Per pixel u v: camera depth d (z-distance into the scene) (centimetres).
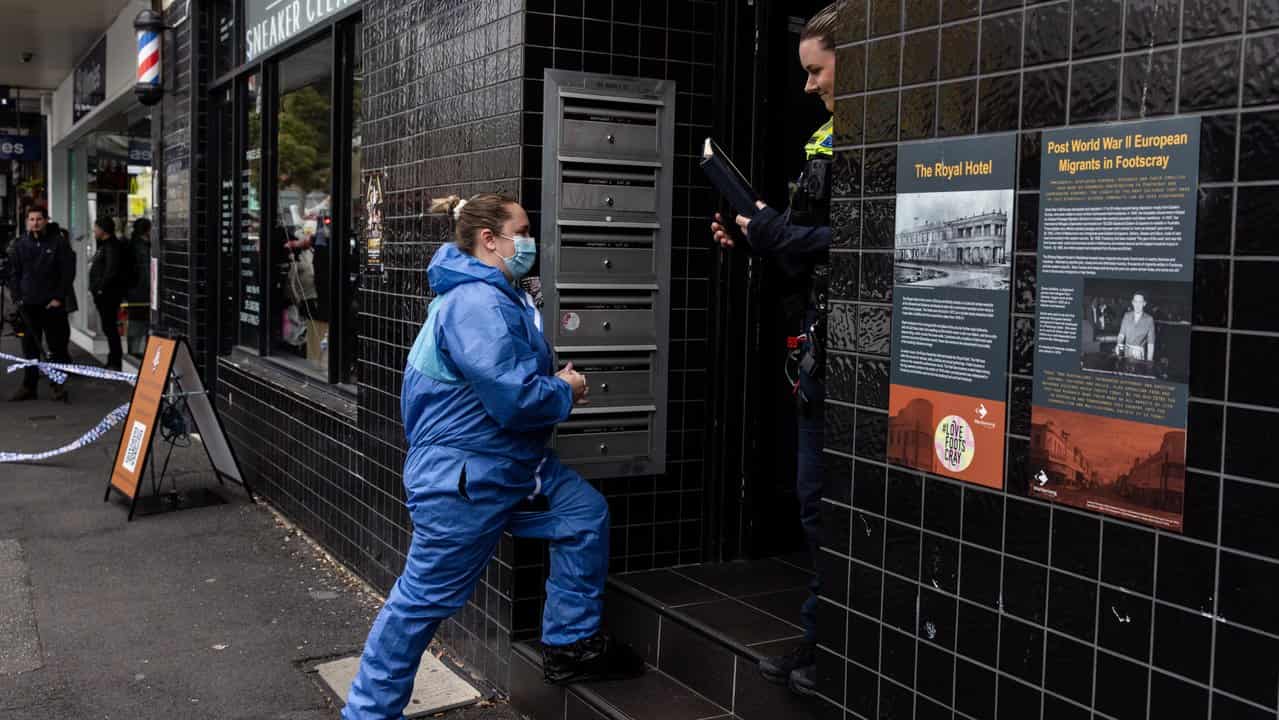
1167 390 208
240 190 864
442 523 345
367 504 566
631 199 434
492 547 356
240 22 840
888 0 265
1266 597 194
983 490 245
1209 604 203
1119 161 214
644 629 405
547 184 420
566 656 379
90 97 1470
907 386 262
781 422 470
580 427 430
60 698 425
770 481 469
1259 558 195
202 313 914
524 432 349
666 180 440
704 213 450
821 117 470
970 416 247
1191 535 205
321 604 541
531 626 430
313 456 650
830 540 287
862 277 275
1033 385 233
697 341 452
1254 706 196
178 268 959
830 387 286
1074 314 224
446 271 347
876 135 270
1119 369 216
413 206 511
